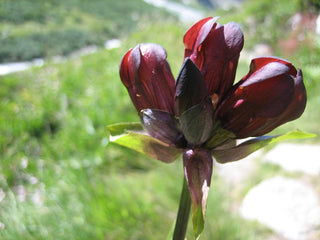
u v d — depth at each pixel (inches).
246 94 3.2
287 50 26.5
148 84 3.5
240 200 10.5
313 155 11.9
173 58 25.2
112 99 16.2
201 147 3.4
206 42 3.3
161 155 3.6
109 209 9.0
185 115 3.1
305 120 15.7
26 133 14.3
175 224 3.7
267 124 3.2
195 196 3.2
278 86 3.0
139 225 8.9
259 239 8.8
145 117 3.4
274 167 12.0
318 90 19.5
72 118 15.0
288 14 33.5
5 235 8.2
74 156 12.1
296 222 9.2
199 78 3.0
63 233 8.4
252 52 33.6
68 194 9.6
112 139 3.6
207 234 8.4
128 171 11.9
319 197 9.9
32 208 9.1
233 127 3.3
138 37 36.6
